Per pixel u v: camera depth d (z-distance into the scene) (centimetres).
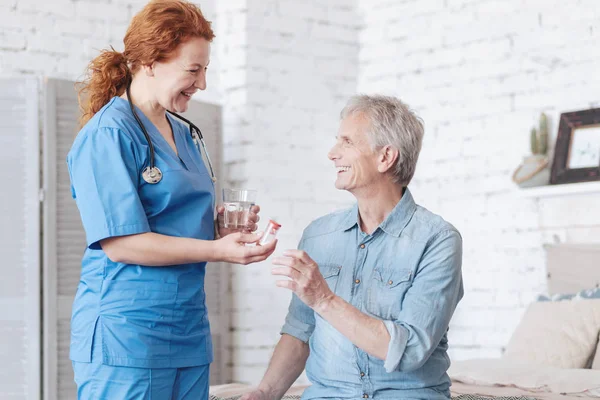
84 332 179
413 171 210
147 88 189
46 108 379
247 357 434
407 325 190
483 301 416
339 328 184
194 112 423
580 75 390
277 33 448
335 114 463
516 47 411
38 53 410
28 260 377
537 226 399
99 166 177
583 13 390
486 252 416
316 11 460
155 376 177
